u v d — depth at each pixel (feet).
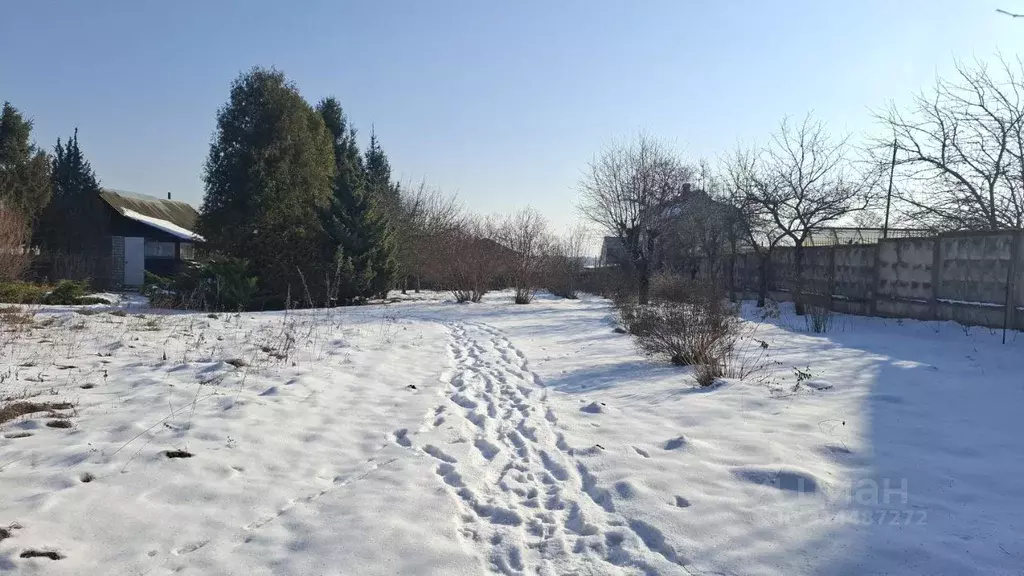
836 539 10.50
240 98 68.59
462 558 10.19
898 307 39.75
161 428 15.74
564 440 16.39
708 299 27.76
